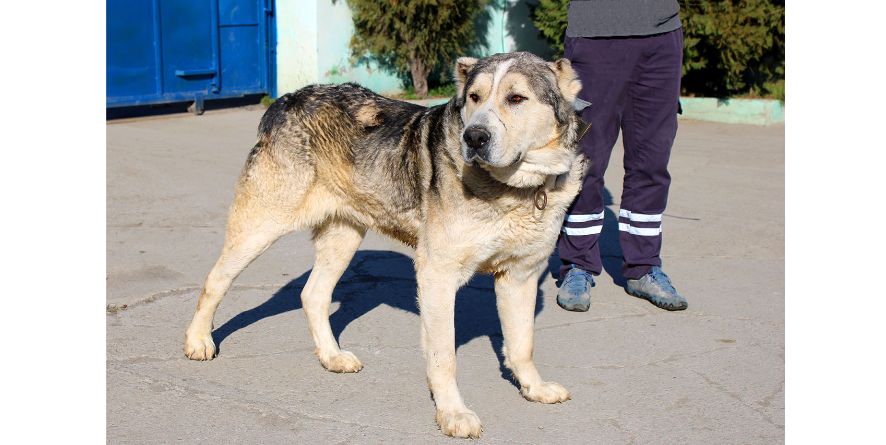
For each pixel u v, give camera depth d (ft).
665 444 12.10
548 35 42.65
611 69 17.02
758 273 19.98
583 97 17.25
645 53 16.87
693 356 15.16
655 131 17.31
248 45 41.93
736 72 42.04
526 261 12.88
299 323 16.58
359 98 14.71
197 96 40.22
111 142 33.17
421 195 13.04
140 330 15.80
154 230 22.45
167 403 12.99
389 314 17.13
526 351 13.32
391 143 13.76
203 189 26.73
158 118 39.09
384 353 15.23
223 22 40.68
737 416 12.92
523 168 12.07
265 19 42.16
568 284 17.80
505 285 13.26
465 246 12.32
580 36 17.04
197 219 23.58
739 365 14.78
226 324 16.43
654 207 17.76
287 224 14.58
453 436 12.18
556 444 12.07
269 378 14.06
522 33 49.29
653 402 13.38
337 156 14.29
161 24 38.45
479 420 12.35
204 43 40.14
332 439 12.05
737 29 39.96
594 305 17.90
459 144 12.16
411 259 20.58
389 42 41.98
